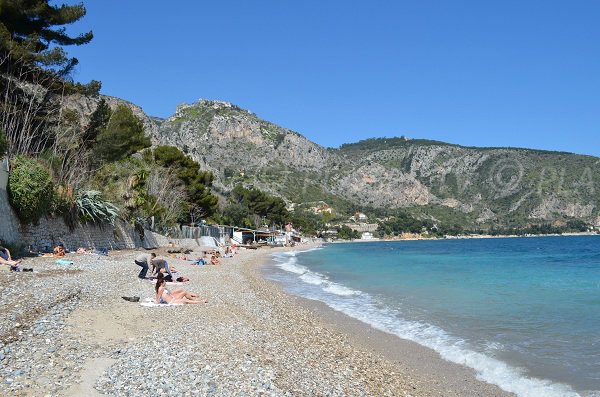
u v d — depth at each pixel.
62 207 28.30
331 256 67.75
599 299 20.42
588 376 9.93
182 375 8.10
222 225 88.62
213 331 11.90
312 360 10.73
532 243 128.00
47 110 35.00
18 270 17.44
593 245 106.25
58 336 9.66
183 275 26.50
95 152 40.84
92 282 17.25
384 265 46.47
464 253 76.81
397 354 12.17
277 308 17.91
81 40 33.59
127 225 40.72
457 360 11.46
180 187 61.62
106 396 6.99
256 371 8.85
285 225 144.88
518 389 9.44
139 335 10.66
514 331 14.13
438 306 18.98
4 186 21.88
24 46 29.67
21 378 7.26
